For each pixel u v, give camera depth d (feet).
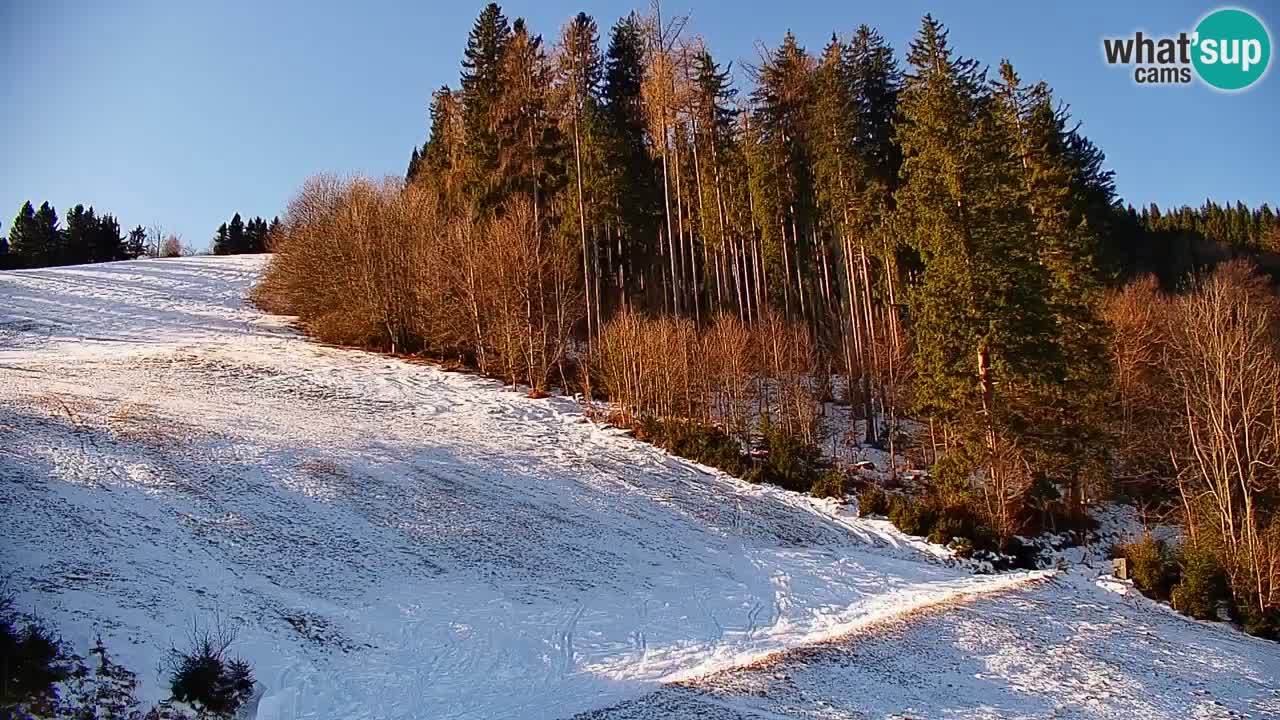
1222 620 68.23
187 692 36.76
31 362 112.27
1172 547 88.69
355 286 145.69
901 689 46.29
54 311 159.94
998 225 90.74
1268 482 77.05
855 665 50.21
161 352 126.82
